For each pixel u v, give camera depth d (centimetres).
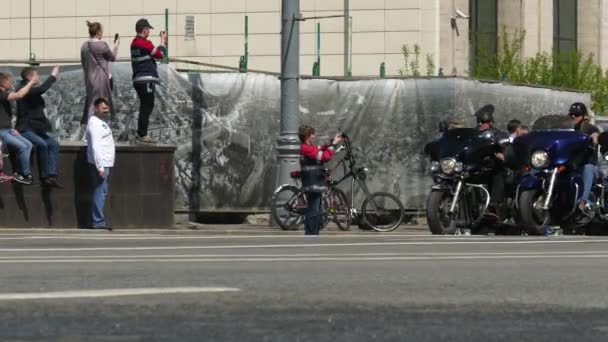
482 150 1883
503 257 1045
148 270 872
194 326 534
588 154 1808
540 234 1808
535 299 675
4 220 2042
